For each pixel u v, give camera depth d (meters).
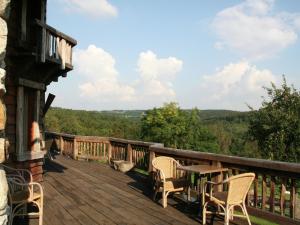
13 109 6.32
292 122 16.83
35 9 7.22
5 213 2.34
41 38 6.39
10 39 6.14
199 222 5.00
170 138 34.38
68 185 7.67
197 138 36.38
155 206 5.89
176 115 34.34
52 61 6.91
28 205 5.72
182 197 6.47
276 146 17.03
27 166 6.83
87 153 12.56
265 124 17.70
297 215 5.66
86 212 5.47
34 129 7.17
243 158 5.11
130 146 10.09
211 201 4.72
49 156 11.99
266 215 4.89
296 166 4.34
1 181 2.30
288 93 17.81
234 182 4.31
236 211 5.32
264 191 4.97
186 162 6.47
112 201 6.22
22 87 6.49
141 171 9.69
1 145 2.34
